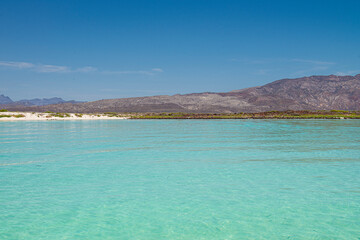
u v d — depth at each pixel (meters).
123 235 9.01
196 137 35.88
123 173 16.31
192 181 14.63
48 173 16.28
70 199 12.03
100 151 24.34
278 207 11.06
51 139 33.72
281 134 39.19
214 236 8.91
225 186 13.75
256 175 15.77
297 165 18.31
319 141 30.61
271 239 8.71
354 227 9.42
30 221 9.96
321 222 9.77
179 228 9.45
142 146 27.42
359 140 31.38
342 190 13.01
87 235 9.01
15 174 16.06
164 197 12.27
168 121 89.81
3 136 37.38
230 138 34.28
